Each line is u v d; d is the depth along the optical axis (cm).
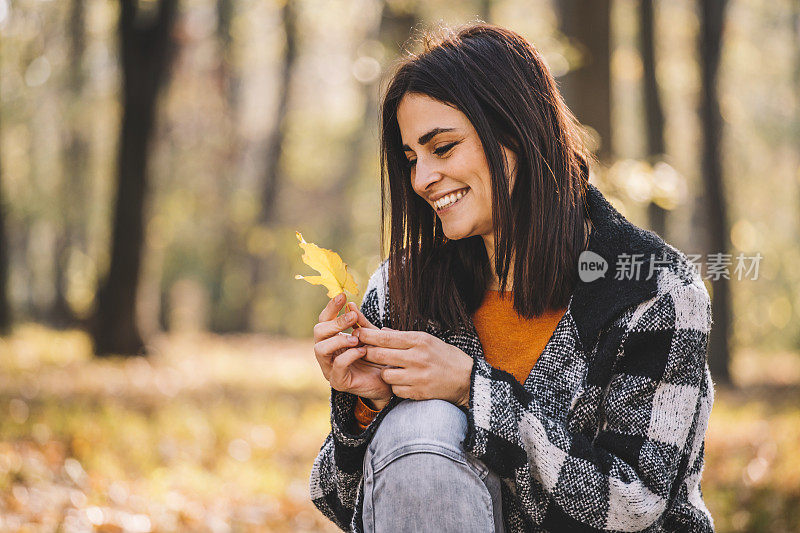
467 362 182
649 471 178
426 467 170
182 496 540
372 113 2553
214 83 2747
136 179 1428
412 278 208
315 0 1772
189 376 1281
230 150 2833
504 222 190
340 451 191
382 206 213
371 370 190
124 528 453
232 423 826
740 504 525
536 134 191
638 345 185
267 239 2072
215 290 2906
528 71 196
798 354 2377
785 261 2556
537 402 183
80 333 1861
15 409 779
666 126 1538
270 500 553
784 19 2502
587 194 205
